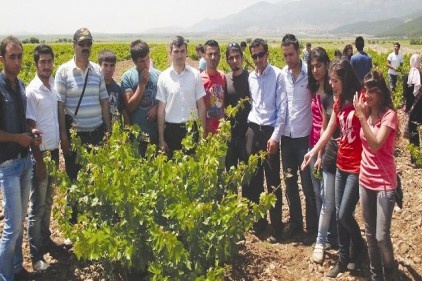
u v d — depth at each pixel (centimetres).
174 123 577
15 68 436
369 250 471
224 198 481
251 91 605
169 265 425
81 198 477
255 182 618
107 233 425
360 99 433
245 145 623
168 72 577
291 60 569
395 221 650
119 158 472
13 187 446
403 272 521
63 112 544
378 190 442
